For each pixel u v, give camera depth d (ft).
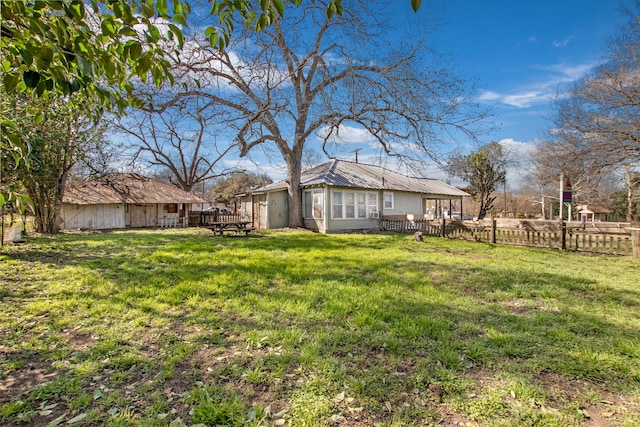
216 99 43.57
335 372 8.23
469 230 38.86
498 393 7.45
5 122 5.76
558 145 47.24
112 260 22.57
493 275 18.84
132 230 56.75
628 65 40.34
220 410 6.71
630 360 8.89
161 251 26.86
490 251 29.48
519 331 10.86
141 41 5.74
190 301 13.70
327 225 53.21
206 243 33.01
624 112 40.68
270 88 39.47
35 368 8.46
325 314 12.25
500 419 6.59
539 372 8.34
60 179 42.34
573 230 33.27
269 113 45.44
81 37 5.17
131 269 19.57
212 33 6.49
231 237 40.50
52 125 34.55
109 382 7.87
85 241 33.55
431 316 12.07
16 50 4.99
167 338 10.27
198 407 6.92
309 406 6.97
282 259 23.67
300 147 55.16
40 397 7.22
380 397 7.29
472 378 8.07
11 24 4.71
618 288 16.17
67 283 16.35
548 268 21.17
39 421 6.46
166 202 70.64
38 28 4.41
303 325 11.29
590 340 10.14
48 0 4.32
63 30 4.64
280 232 48.85
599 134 42.60
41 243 30.66
